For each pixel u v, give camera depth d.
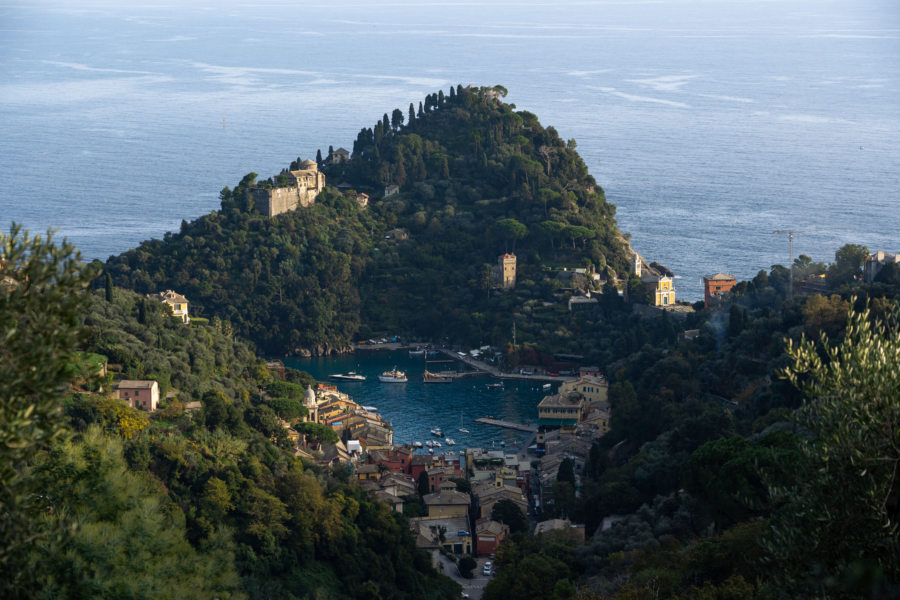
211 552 89.75
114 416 175.62
